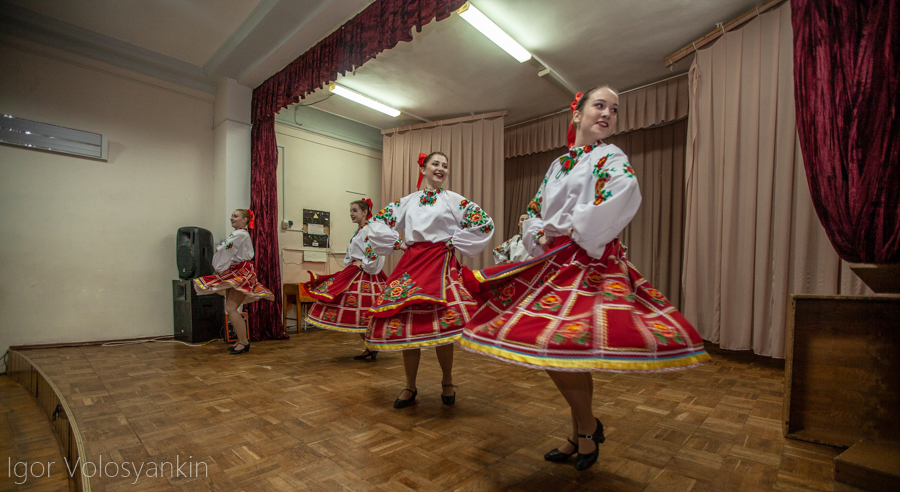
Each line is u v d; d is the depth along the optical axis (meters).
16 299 3.76
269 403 2.17
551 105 5.77
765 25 3.51
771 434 1.74
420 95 5.46
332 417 1.95
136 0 3.69
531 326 1.17
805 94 2.15
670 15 3.76
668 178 5.39
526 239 1.54
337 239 6.17
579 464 1.29
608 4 3.62
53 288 3.95
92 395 2.32
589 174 1.31
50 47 4.01
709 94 3.94
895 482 0.98
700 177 4.00
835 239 2.04
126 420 1.90
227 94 4.87
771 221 3.41
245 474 1.37
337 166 6.23
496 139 5.89
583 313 1.15
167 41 4.34
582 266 1.28
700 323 3.97
